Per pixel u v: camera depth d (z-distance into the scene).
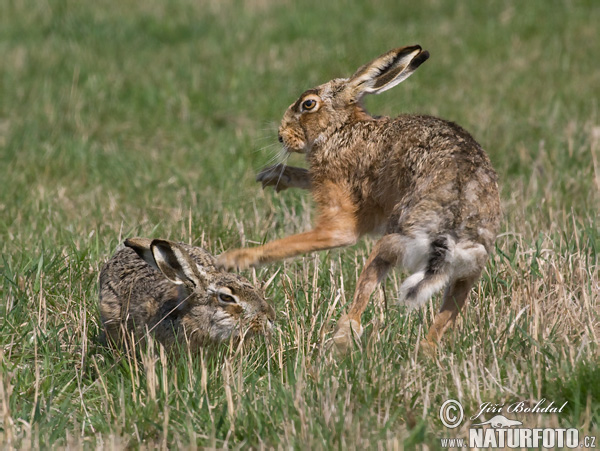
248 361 13.85
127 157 25.66
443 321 14.04
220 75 32.94
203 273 13.73
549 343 13.63
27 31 40.50
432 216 13.16
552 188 21.30
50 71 33.91
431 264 13.02
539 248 16.86
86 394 13.38
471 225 13.16
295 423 11.79
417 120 14.88
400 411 12.38
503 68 34.22
